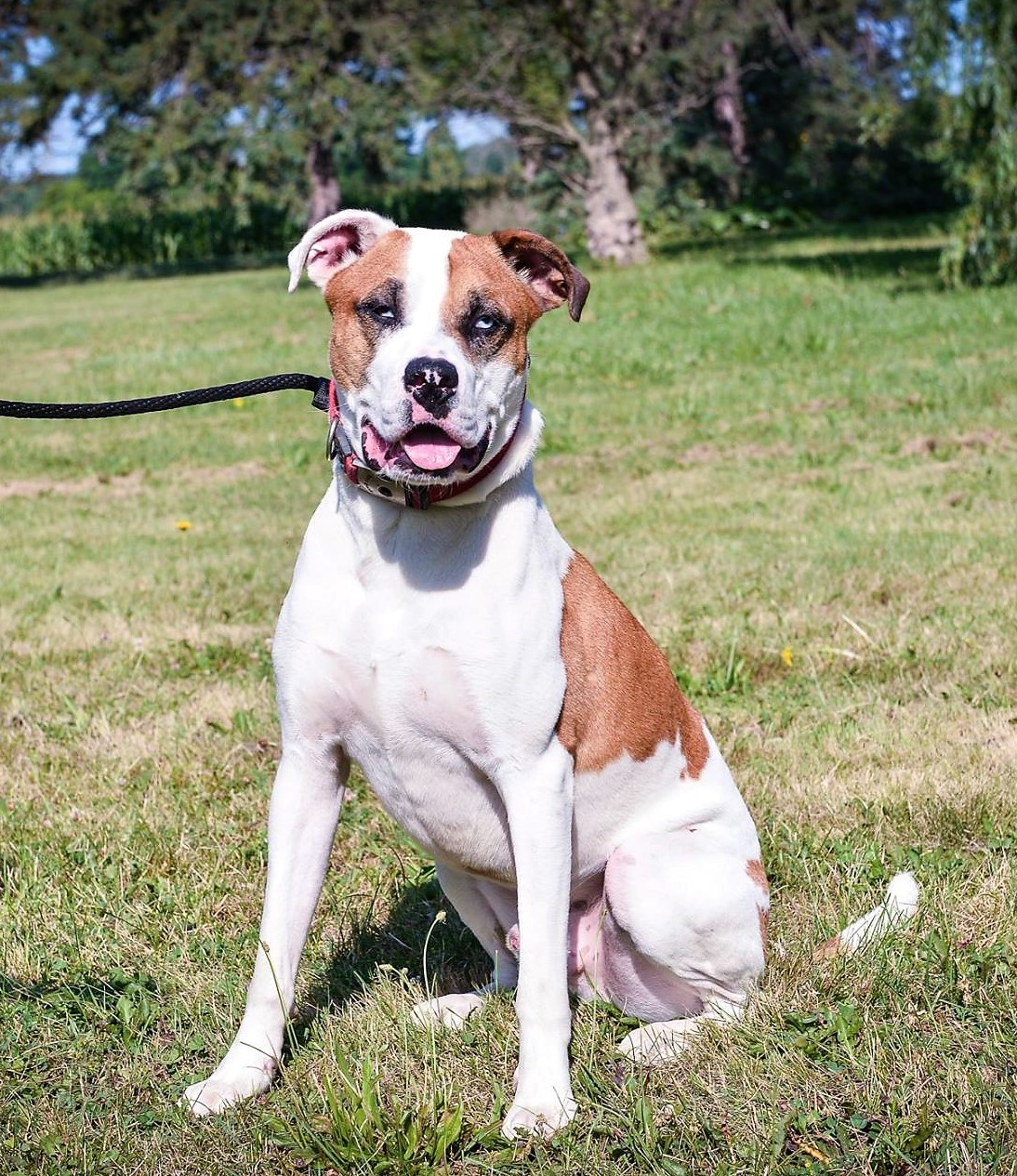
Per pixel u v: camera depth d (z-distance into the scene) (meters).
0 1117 2.77
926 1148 2.59
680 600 6.46
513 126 27.06
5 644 6.23
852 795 4.38
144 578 7.33
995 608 6.10
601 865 3.19
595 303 19.05
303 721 2.92
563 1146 2.66
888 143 34.59
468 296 2.82
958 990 3.16
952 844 4.06
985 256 16.95
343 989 3.38
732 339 15.01
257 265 33.16
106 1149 2.68
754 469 9.50
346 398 2.87
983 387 11.48
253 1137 2.71
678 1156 2.62
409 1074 2.92
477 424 2.72
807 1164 2.61
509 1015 3.16
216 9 30.03
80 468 10.66
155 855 4.10
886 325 14.98
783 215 34.28
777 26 31.25
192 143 31.02
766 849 4.03
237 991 3.27
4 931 3.61
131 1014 3.15
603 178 25.77
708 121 34.00
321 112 29.56
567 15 24.41
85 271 35.16
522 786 2.84
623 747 3.07
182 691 5.60
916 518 7.81
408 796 2.98
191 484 10.02
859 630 5.80
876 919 3.38
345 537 2.86
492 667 2.78
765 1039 2.98
